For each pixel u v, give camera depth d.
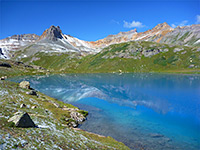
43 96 62.19
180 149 27.73
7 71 168.75
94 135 32.09
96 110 51.75
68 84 108.44
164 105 54.78
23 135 20.42
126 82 112.19
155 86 92.00
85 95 73.62
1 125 21.17
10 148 16.28
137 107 53.72
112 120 42.59
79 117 42.78
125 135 33.62
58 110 44.53
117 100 63.44
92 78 146.12
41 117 33.84
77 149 22.50
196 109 49.47
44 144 20.23
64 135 26.64
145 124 39.41
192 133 34.03
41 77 157.38
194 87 85.75
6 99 41.38
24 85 66.44
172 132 34.72
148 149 27.97
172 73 170.00
